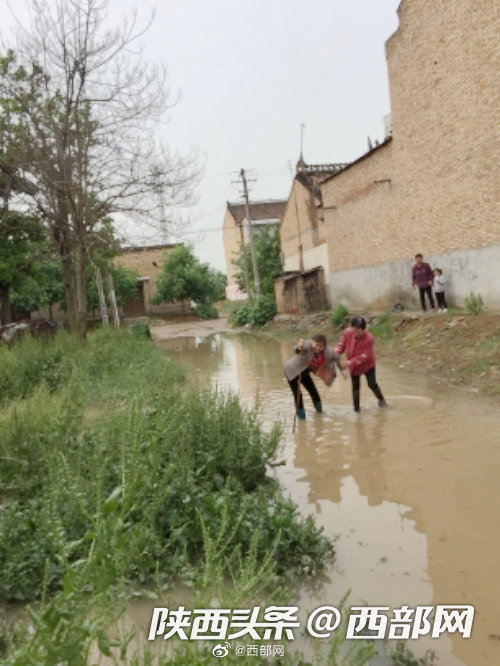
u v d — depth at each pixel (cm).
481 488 524
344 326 1948
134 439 378
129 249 1839
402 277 1861
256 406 697
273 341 2202
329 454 662
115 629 337
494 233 1381
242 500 466
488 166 1373
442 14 1469
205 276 4109
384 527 467
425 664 305
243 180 3170
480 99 1371
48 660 206
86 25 1488
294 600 373
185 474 469
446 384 982
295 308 2691
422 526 462
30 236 2191
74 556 396
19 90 1501
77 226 1554
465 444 651
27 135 1480
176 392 731
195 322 3938
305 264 2916
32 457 558
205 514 429
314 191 2727
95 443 525
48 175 1489
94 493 414
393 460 622
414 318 1542
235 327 3186
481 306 1356
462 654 313
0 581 378
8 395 934
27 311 3588
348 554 427
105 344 1452
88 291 3634
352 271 2234
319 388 1085
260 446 584
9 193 1589
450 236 1569
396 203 1852
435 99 1554
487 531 443
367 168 2014
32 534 409
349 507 512
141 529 338
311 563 408
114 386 927
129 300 4194
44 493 450
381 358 1359
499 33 1278
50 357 1121
